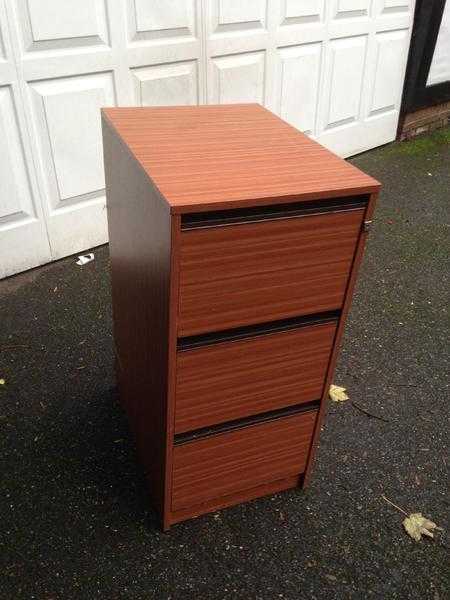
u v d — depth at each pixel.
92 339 2.51
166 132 1.59
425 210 3.90
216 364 1.42
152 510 1.77
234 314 1.34
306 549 1.68
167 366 1.36
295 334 1.47
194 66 3.18
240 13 3.25
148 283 1.43
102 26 2.72
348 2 3.88
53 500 1.79
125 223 1.61
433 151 4.92
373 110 4.62
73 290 2.85
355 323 2.72
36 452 1.95
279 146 1.53
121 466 1.91
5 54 2.46
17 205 2.78
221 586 1.57
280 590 1.57
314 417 1.68
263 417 1.61
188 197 1.17
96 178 3.04
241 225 1.22
